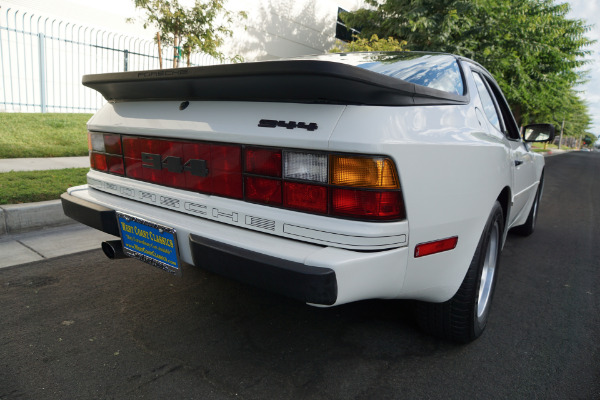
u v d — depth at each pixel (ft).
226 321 7.92
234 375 6.34
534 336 7.95
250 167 5.73
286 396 5.92
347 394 6.03
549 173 46.75
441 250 6.01
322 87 5.11
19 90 32.35
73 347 6.89
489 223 7.13
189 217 6.37
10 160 20.11
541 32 50.67
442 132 5.96
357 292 5.30
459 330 7.11
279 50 53.11
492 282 8.09
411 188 5.36
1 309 7.98
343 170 5.14
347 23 52.70
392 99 5.43
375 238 5.19
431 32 42.73
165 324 7.73
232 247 5.58
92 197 7.68
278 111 5.60
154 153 6.80
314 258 5.06
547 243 14.62
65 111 35.45
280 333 7.58
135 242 6.93
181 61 40.14
